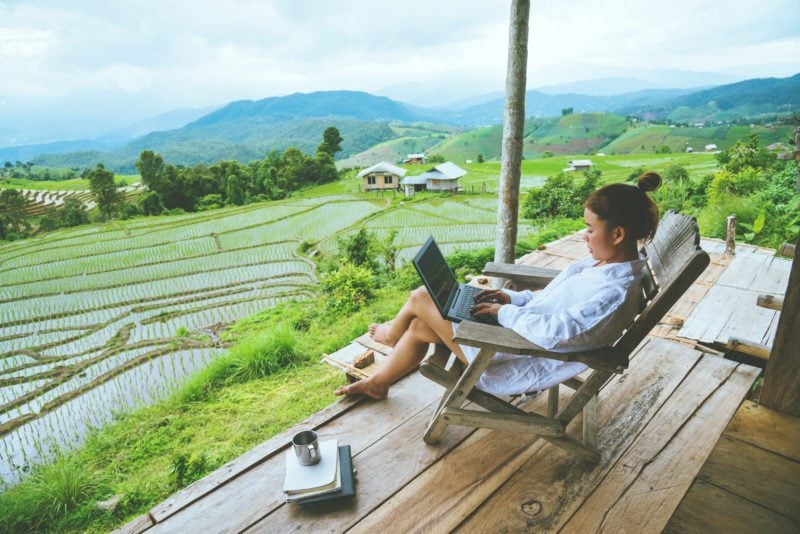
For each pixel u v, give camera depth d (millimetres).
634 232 1765
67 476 3906
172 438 4930
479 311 2033
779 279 4801
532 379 2070
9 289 23234
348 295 10227
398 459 2295
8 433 8484
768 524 1840
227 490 2207
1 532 3500
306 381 5703
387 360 2623
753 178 11305
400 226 31562
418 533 1882
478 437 2406
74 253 31047
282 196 65875
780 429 2377
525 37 3834
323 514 2012
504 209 4336
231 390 5824
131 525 2047
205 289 20438
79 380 11188
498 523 1896
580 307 1702
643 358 3045
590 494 2000
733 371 2857
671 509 1904
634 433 2354
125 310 18750
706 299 4352
